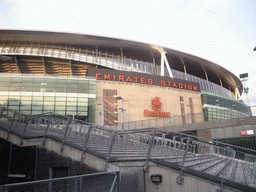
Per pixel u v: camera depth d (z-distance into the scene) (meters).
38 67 51.50
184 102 52.91
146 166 8.86
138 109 46.59
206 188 7.71
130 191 8.21
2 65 50.09
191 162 10.43
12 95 38.47
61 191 4.79
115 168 8.76
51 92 40.09
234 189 7.22
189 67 63.78
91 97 41.97
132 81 47.81
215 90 67.62
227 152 9.76
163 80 51.44
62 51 50.47
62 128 13.84
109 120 43.16
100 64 51.16
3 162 18.61
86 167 15.05
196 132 29.33
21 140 12.62
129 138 14.29
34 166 18.62
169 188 8.36
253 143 24.23
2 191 3.83
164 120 32.16
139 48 53.72
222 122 27.19
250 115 25.12
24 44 50.00
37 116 13.30
